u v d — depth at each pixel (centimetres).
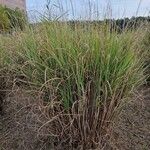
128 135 202
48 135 182
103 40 175
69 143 176
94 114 172
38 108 178
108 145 181
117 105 174
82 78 168
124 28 193
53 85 172
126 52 177
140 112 224
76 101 166
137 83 194
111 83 169
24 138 198
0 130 212
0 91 229
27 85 188
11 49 222
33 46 185
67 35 182
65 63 171
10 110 221
